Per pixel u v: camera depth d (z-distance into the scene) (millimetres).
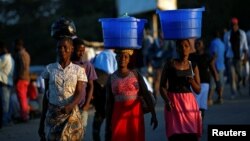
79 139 9320
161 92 10312
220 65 20938
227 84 29297
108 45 10180
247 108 18938
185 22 10180
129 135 9898
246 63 23297
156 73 23828
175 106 10258
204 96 14242
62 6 74375
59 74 9281
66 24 10961
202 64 14234
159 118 17594
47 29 71438
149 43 25172
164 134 14648
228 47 22000
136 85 9969
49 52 69938
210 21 38938
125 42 10062
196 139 10312
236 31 21938
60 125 9195
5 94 17703
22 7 76188
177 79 10266
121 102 9914
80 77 9312
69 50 9352
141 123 9969
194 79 10398
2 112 17562
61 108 9211
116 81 9961
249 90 23312
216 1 39750
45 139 9641
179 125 10211
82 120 9914
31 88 20438
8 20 76125
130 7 33469
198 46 14383
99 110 12875
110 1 71188
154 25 32375
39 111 20531
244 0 39406
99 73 13062
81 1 72750
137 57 22781
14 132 16578
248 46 24094
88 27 65562
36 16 74875
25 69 18578
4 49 17953
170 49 23656
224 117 17000
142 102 10078
